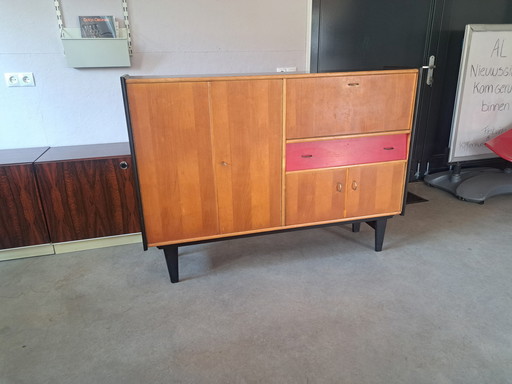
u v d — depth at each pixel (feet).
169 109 5.77
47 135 8.41
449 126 11.84
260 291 6.46
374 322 5.60
